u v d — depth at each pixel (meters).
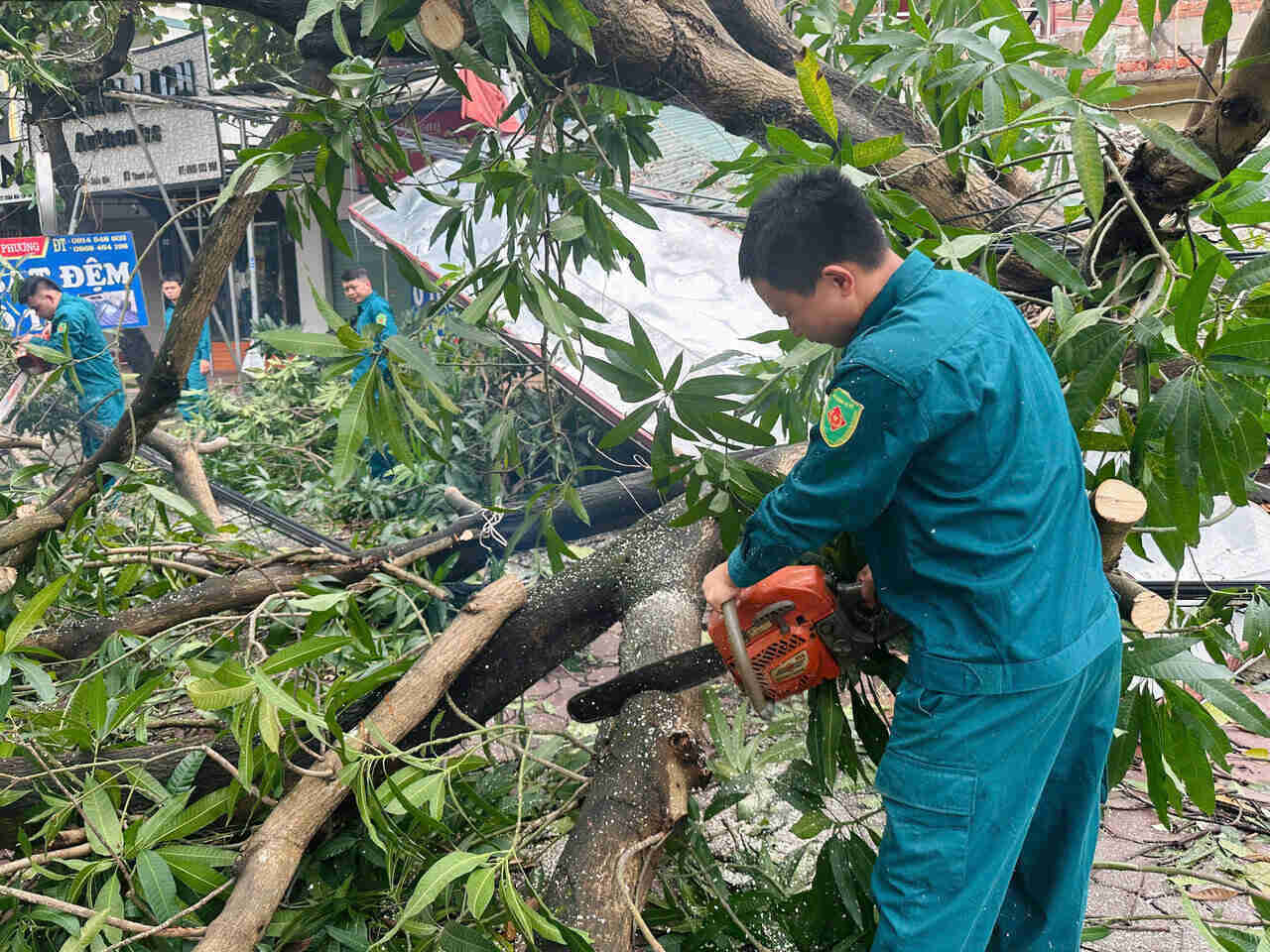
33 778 2.35
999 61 2.53
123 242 8.28
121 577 3.49
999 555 1.69
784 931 2.27
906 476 1.73
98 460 3.54
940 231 2.45
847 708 3.33
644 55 3.08
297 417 7.20
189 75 11.82
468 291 5.93
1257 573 3.79
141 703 2.47
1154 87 7.20
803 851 2.42
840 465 1.67
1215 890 2.67
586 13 2.35
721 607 1.92
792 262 1.75
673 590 2.60
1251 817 2.99
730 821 3.00
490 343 2.63
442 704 2.66
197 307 3.20
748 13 3.77
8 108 12.39
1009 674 1.70
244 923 1.92
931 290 1.72
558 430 3.59
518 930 2.12
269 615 2.97
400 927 1.92
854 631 1.94
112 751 2.49
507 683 2.69
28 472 3.84
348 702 2.34
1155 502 2.37
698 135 7.54
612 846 2.09
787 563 1.80
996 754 1.71
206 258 3.12
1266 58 2.25
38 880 2.31
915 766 1.75
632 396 2.49
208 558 3.73
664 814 2.14
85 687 2.25
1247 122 2.38
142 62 12.01
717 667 2.24
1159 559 3.96
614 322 5.65
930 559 1.74
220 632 3.29
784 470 2.94
